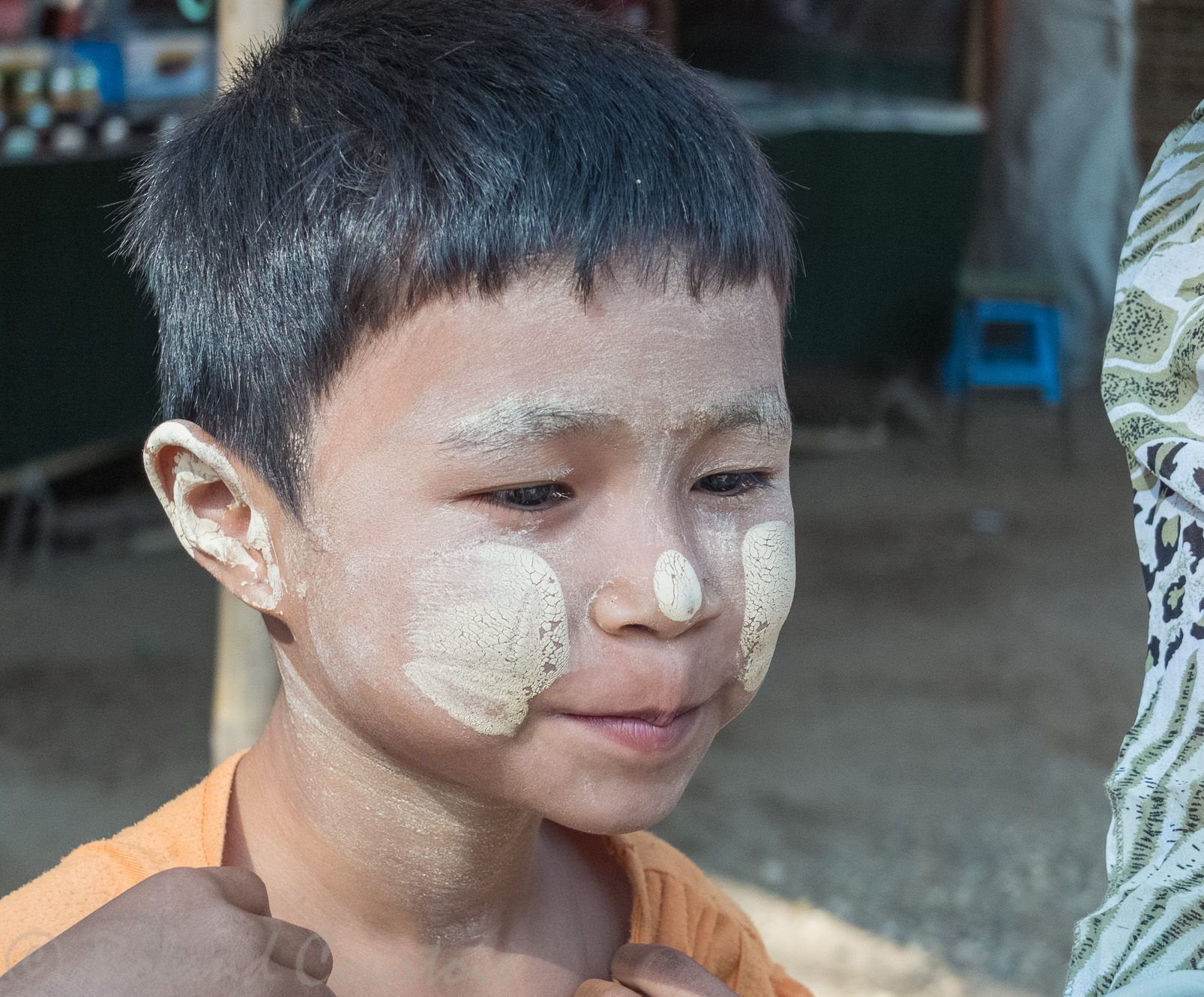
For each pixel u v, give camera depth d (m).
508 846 0.92
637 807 0.79
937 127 8.07
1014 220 8.52
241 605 2.34
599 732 0.77
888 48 8.88
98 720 4.03
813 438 7.57
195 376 0.86
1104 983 0.81
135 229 0.98
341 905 0.91
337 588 0.79
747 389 0.79
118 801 3.53
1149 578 0.89
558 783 0.79
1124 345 0.93
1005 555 6.01
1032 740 4.28
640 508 0.77
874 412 8.02
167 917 0.74
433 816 0.88
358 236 0.76
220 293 0.83
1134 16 8.37
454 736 0.77
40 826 3.34
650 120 0.80
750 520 0.83
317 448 0.79
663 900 1.11
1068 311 8.66
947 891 3.41
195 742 3.93
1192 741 0.83
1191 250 0.90
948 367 8.30
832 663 4.80
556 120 0.78
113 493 6.04
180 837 0.92
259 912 0.81
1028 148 8.41
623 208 0.75
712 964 1.14
